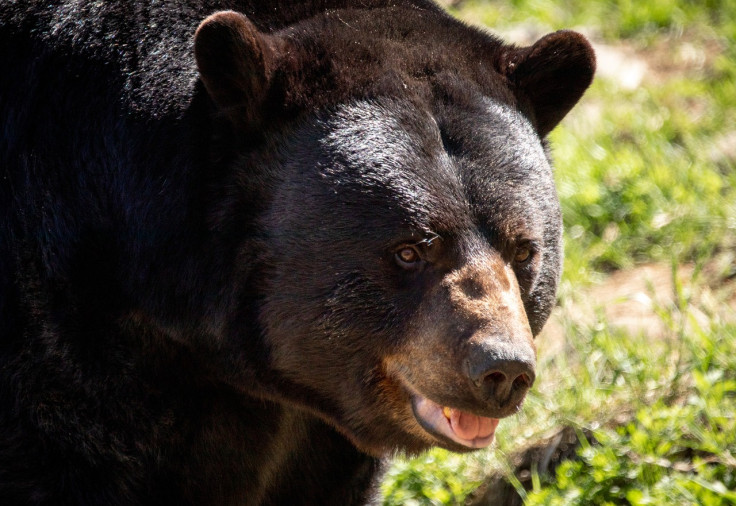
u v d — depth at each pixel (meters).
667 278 13.81
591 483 10.56
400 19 8.84
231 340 8.40
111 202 8.38
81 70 8.50
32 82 8.60
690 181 15.09
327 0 8.99
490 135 8.01
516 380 7.51
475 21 20.11
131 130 8.30
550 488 10.76
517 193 7.95
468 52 8.75
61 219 8.44
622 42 19.20
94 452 8.59
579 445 11.31
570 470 10.78
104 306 8.44
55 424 8.47
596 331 12.30
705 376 11.07
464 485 11.23
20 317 8.43
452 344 7.57
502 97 8.45
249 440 9.11
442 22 9.11
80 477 8.59
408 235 7.72
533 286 8.34
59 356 8.41
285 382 8.46
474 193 7.80
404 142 7.84
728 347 11.70
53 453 8.51
